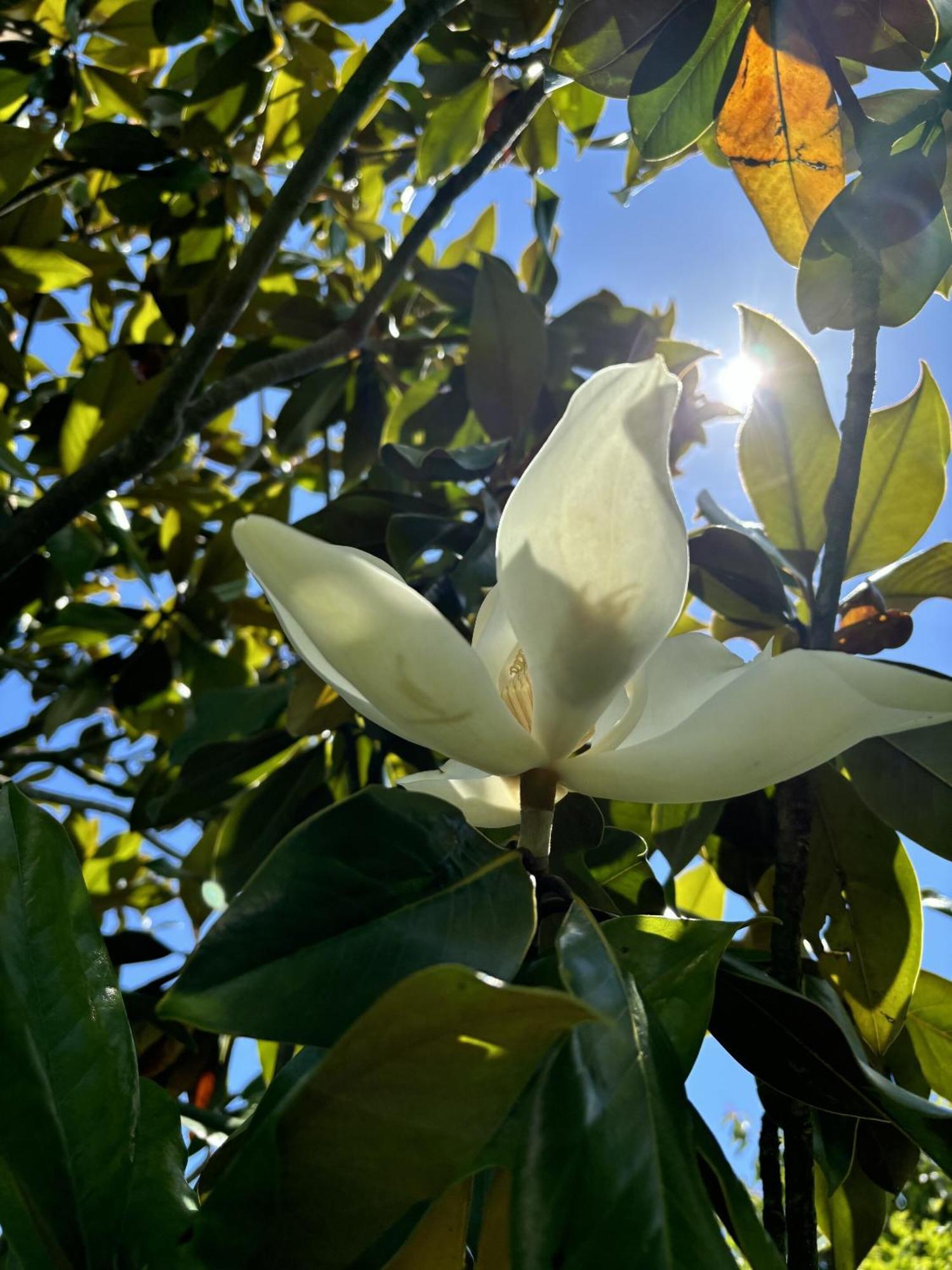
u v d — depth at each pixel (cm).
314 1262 23
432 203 77
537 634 30
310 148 59
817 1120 42
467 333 91
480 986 21
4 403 98
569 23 47
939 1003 50
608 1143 24
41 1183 26
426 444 88
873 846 52
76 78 86
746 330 56
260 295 100
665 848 53
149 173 81
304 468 119
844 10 46
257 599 101
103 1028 29
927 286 45
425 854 29
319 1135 23
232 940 25
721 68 48
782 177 50
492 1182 29
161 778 84
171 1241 28
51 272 89
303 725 64
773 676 29
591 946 28
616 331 87
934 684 27
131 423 82
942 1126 32
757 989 34
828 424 55
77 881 31
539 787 31
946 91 45
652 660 36
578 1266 22
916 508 56
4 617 88
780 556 55
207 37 93
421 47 79
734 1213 24
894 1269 214
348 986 25
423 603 28
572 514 29
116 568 121
